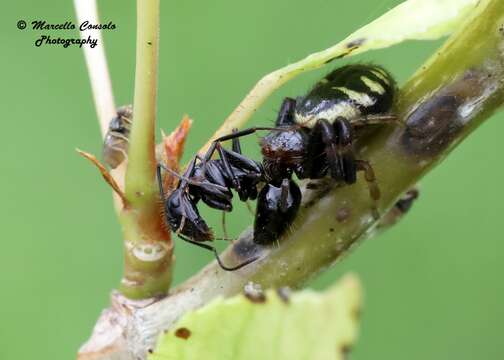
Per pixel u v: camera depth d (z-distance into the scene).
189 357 0.08
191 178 0.09
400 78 0.12
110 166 0.09
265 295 0.08
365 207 0.09
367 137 0.09
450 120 0.09
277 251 0.09
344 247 0.09
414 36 0.08
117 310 0.09
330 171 0.09
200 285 0.09
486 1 0.09
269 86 0.09
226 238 0.09
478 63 0.09
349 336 0.07
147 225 0.09
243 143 0.11
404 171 0.09
